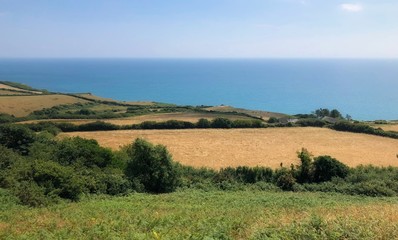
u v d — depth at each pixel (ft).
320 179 141.18
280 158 176.14
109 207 81.61
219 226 48.75
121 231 51.88
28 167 101.30
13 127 157.58
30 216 68.85
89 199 99.45
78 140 149.59
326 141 214.69
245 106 640.58
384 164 164.55
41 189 91.15
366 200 104.17
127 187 118.42
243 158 175.73
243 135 227.20
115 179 116.88
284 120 278.87
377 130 232.53
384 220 44.62
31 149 152.46
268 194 117.29
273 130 242.58
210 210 75.72
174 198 104.12
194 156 178.50
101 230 52.65
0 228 57.36
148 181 124.77
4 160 124.06
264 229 43.93
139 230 51.55
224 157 177.37
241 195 113.91
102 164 135.64
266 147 199.21
